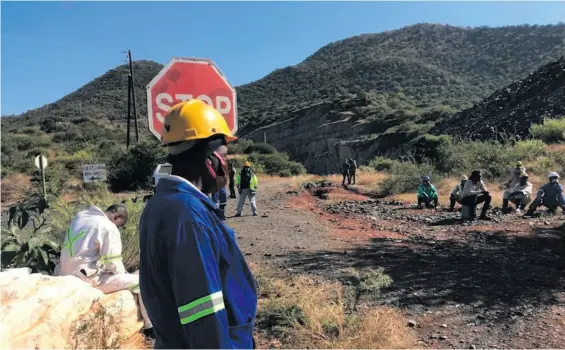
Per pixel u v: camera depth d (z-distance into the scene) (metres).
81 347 2.87
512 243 7.95
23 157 39.16
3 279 2.86
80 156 34.81
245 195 12.64
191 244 1.52
